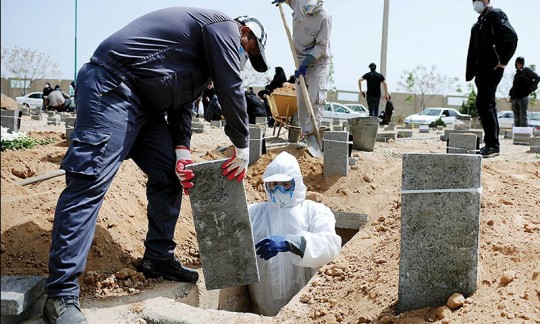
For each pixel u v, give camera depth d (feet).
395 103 158.81
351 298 11.38
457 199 9.53
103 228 13.25
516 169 22.66
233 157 11.19
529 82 40.06
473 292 9.71
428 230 9.68
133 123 10.61
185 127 12.45
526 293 9.14
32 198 13.82
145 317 10.53
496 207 13.93
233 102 10.77
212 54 10.65
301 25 24.36
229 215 11.37
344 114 92.32
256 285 16.87
